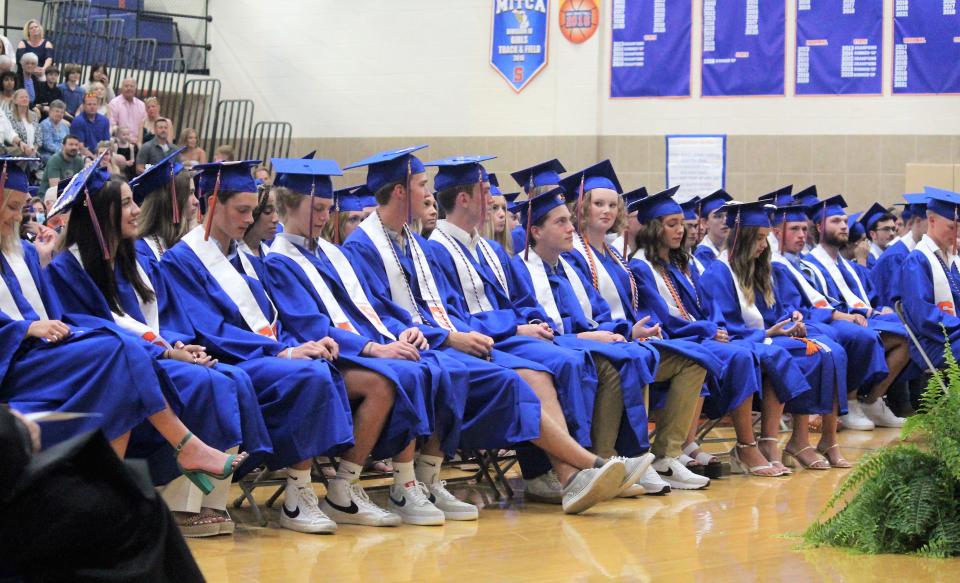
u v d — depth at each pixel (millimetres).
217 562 4570
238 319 5602
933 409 4945
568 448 5930
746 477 7277
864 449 8438
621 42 14984
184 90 15625
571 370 6141
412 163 6324
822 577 4422
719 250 9117
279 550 4848
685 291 7738
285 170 5914
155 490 1934
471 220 6840
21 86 14055
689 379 6848
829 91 14555
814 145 14609
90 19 16172
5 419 1789
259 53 16391
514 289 7062
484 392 5883
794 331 7781
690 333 7461
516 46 15305
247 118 16500
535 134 15273
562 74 15133
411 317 6234
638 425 6379
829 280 9961
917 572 4492
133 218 5238
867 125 14484
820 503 6258
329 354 5492
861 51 14453
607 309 7293
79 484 1814
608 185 7438
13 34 15781
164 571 1905
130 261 5301
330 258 6082
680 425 6898
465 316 6605
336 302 5969
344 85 16062
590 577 4418
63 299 5148
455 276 6699
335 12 16078
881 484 4938
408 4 15742
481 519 5730
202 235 5691
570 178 7477
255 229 6246
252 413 5062
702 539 5211
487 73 15438
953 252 9156
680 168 14891
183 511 5074
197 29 16562
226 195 5645
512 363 6117
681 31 14828
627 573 4492
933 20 14273
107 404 4586
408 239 6469
